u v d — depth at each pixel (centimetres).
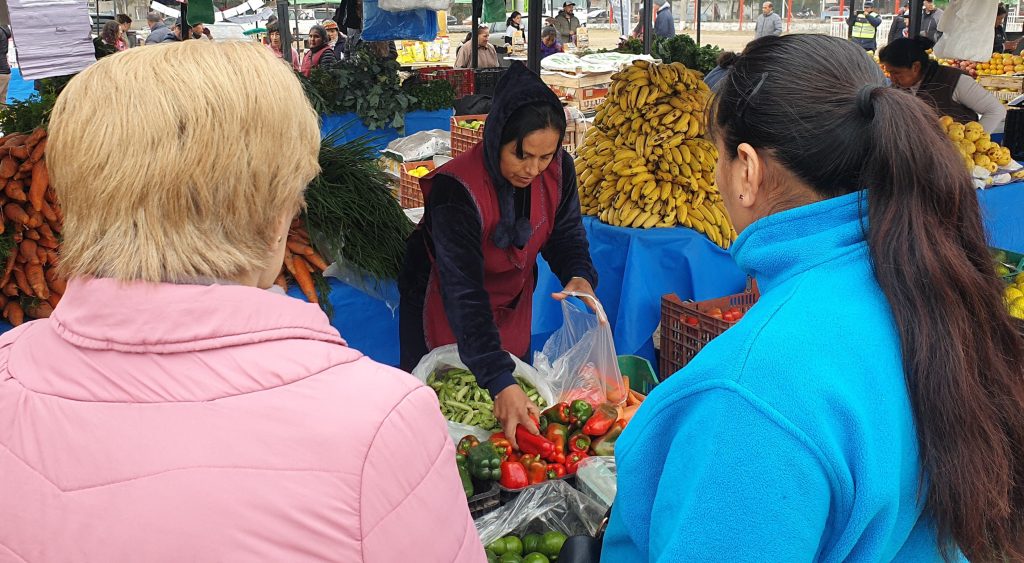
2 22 385
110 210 78
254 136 80
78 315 81
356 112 823
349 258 304
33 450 79
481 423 249
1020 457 92
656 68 397
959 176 90
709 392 92
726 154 104
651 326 364
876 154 91
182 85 78
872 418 87
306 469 77
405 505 80
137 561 75
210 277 81
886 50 556
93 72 81
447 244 238
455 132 656
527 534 201
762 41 103
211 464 76
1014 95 1041
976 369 89
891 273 90
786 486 85
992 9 620
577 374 269
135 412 78
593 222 386
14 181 258
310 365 82
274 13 1445
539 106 232
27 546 78
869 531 88
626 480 103
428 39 764
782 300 94
